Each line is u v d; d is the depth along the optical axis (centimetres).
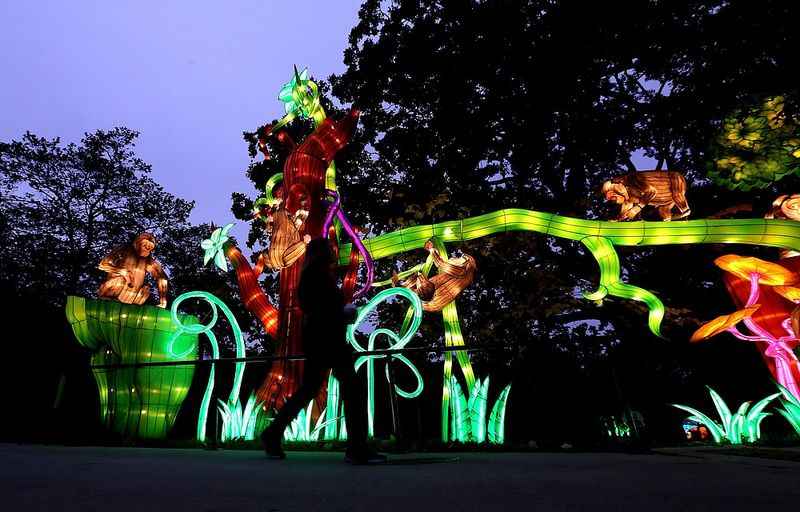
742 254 1841
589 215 2078
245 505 259
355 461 466
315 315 499
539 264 2023
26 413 1211
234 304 2412
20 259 3478
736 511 242
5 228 3528
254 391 1233
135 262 1386
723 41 1806
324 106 2314
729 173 1548
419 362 1577
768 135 1448
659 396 1523
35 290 3384
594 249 1228
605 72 2130
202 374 1691
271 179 1395
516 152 2119
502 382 1248
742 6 1669
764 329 1266
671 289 1945
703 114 1883
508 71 2092
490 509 248
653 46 2005
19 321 2255
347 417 483
